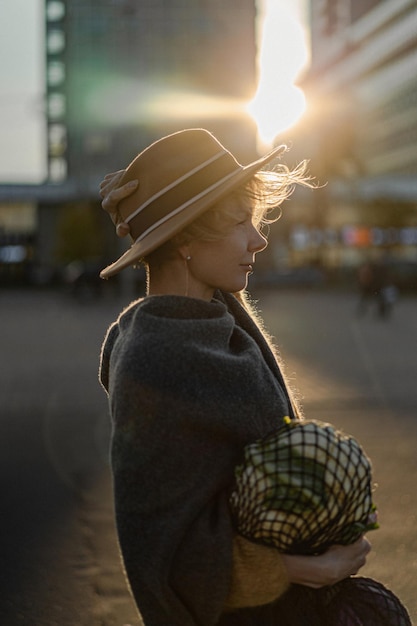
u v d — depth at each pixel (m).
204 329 1.56
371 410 9.95
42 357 17.92
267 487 1.44
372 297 32.50
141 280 48.91
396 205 75.62
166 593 1.49
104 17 92.06
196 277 1.67
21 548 5.15
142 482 1.50
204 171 1.62
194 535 1.49
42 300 48.44
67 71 93.12
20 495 6.36
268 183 1.70
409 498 6.09
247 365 1.57
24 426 9.32
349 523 1.47
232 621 1.61
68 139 93.50
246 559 1.49
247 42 91.56
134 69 92.12
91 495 6.33
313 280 57.62
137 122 92.69
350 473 1.46
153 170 1.63
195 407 1.50
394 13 111.44
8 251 89.50
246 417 1.53
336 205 78.06
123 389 1.52
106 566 4.84
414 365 15.08
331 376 13.36
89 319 31.50
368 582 1.67
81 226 76.25
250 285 47.97
